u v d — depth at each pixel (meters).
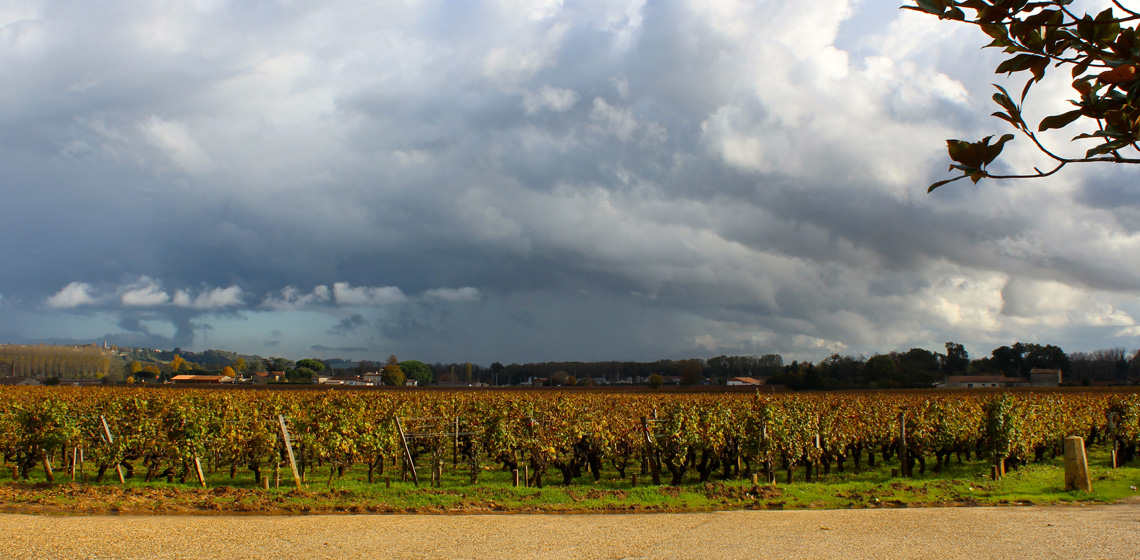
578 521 9.63
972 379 80.94
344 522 9.43
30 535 8.02
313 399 24.14
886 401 27.97
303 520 9.57
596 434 17.53
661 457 17.05
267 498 11.66
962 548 7.72
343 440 15.20
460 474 17.98
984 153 2.09
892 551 7.61
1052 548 7.68
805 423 17.19
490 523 9.41
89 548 7.45
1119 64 1.89
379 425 16.67
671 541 8.18
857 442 19.64
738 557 7.38
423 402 25.95
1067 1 1.90
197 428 14.91
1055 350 88.94
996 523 9.17
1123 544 7.84
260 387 62.88
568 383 95.69
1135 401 22.81
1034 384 79.38
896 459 22.77
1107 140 2.02
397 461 19.42
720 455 17.47
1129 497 11.59
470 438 18.19
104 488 12.84
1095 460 20.06
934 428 18.89
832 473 19.55
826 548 7.77
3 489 12.19
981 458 22.08
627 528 9.04
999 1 1.92
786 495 12.13
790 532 8.72
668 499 11.73
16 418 15.42
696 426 17.05
